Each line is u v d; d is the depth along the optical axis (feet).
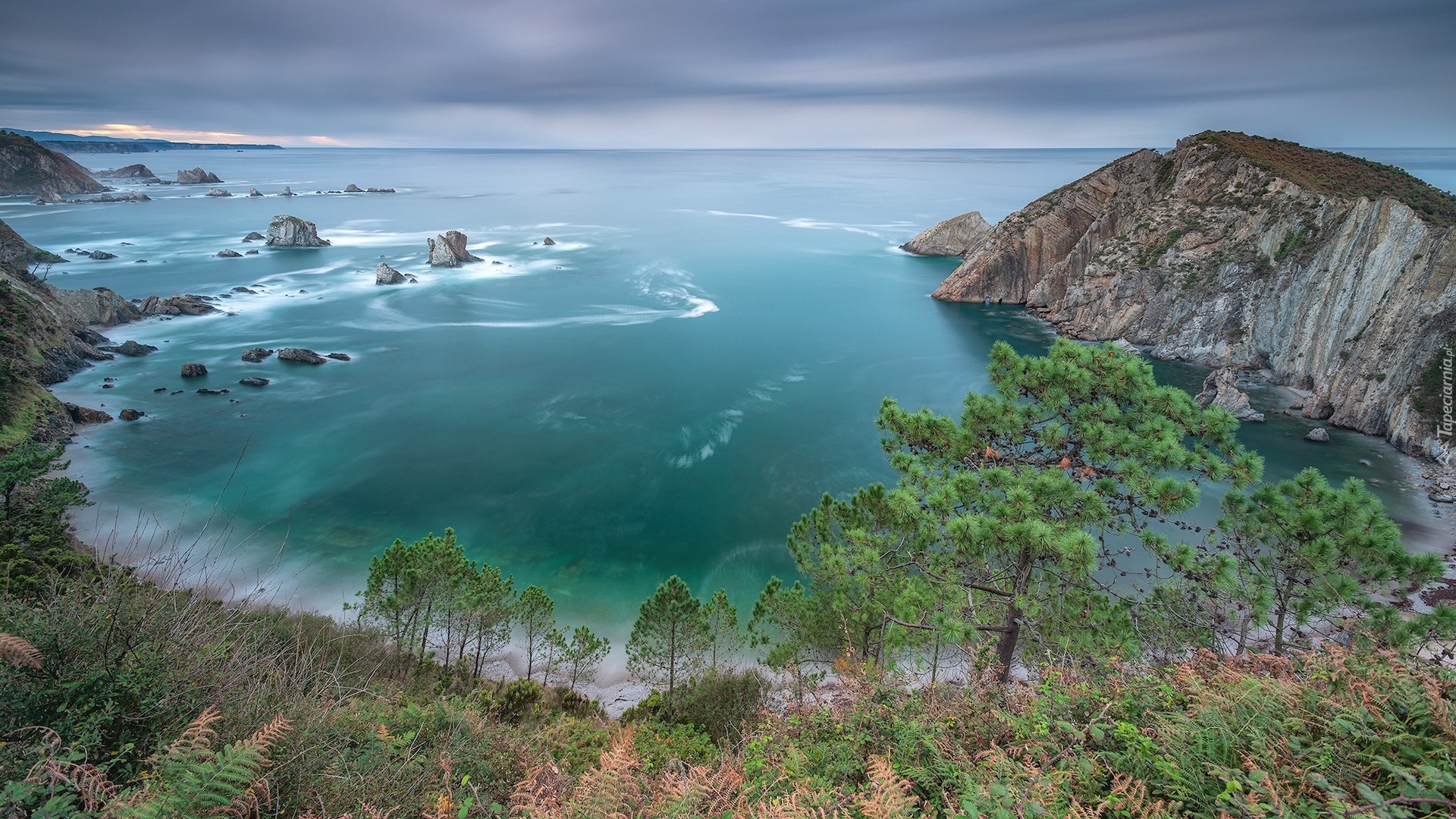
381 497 131.03
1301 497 41.91
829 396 185.37
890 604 51.96
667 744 46.26
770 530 123.34
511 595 82.38
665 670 77.66
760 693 62.95
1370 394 154.71
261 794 17.74
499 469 143.13
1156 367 203.21
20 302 184.34
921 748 21.12
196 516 119.34
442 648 83.15
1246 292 197.98
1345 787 15.16
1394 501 125.08
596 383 193.06
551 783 21.81
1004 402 46.26
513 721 55.67
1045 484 40.37
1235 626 49.57
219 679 21.79
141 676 20.03
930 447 50.08
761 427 165.27
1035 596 43.93
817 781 19.92
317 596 98.68
